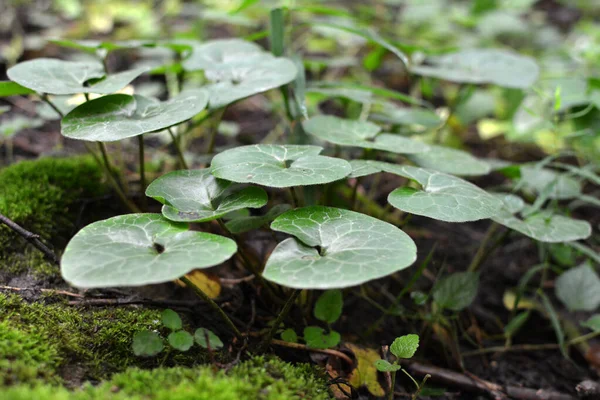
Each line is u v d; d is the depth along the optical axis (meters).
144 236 0.58
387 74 1.19
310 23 0.77
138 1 1.36
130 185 0.74
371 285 0.73
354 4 1.51
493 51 0.84
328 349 0.63
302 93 0.72
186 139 0.81
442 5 1.52
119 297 0.63
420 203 0.61
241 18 1.01
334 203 0.74
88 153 0.77
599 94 0.81
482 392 0.67
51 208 0.68
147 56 1.07
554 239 0.65
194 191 0.62
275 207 0.64
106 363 0.59
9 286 0.62
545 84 0.90
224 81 0.69
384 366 0.60
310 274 0.56
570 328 0.73
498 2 1.43
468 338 0.71
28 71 0.65
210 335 0.59
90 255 0.57
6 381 0.55
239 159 0.62
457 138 0.95
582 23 1.48
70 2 1.24
